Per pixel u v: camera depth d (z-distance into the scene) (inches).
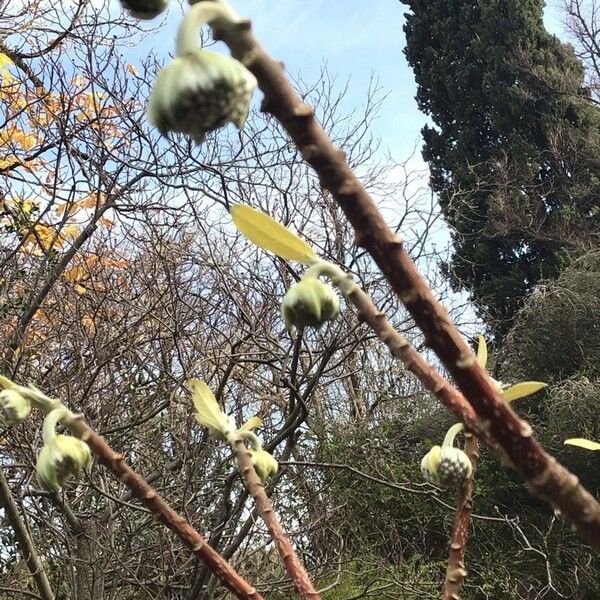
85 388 201.6
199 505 228.8
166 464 215.6
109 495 180.7
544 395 365.4
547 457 25.3
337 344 221.9
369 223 23.4
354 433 318.3
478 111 605.3
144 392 230.8
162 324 219.8
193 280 243.1
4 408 39.7
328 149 22.7
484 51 599.5
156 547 215.3
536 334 386.9
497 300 504.7
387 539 315.0
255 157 243.4
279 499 256.8
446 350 24.4
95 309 212.5
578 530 25.3
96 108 218.8
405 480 311.3
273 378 257.3
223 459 211.9
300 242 32.1
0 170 224.7
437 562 304.0
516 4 593.9
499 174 550.3
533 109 587.2
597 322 372.5
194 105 26.7
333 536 281.7
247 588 40.6
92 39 222.2
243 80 27.2
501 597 306.0
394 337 30.3
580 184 559.8
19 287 228.5
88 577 199.0
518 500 331.9
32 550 151.3
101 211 211.8
